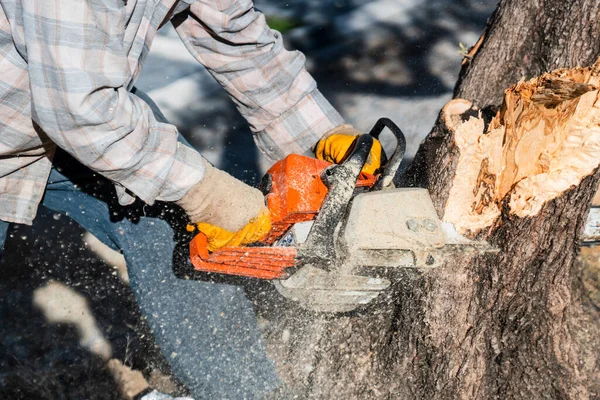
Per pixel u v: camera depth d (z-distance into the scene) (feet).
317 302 5.74
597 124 5.71
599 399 6.72
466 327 6.61
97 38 4.26
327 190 5.06
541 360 6.65
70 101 4.20
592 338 7.40
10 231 9.71
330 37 13.39
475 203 6.24
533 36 7.05
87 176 6.49
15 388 8.15
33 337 8.68
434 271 6.51
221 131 11.29
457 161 6.10
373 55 12.94
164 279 6.95
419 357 6.68
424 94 12.01
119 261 9.61
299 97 6.16
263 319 7.32
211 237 5.06
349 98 11.89
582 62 6.59
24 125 5.06
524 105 5.74
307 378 7.16
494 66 7.25
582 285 7.99
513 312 6.61
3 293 9.12
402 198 4.85
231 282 7.07
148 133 4.72
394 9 14.28
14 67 4.65
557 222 6.31
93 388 8.24
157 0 5.23
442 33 13.57
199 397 7.07
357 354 6.98
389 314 6.88
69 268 9.46
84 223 7.09
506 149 6.00
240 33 5.87
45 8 4.07
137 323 8.73
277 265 5.01
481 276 6.54
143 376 8.40
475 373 6.56
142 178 4.75
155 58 12.78
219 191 4.86
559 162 5.94
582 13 6.55
